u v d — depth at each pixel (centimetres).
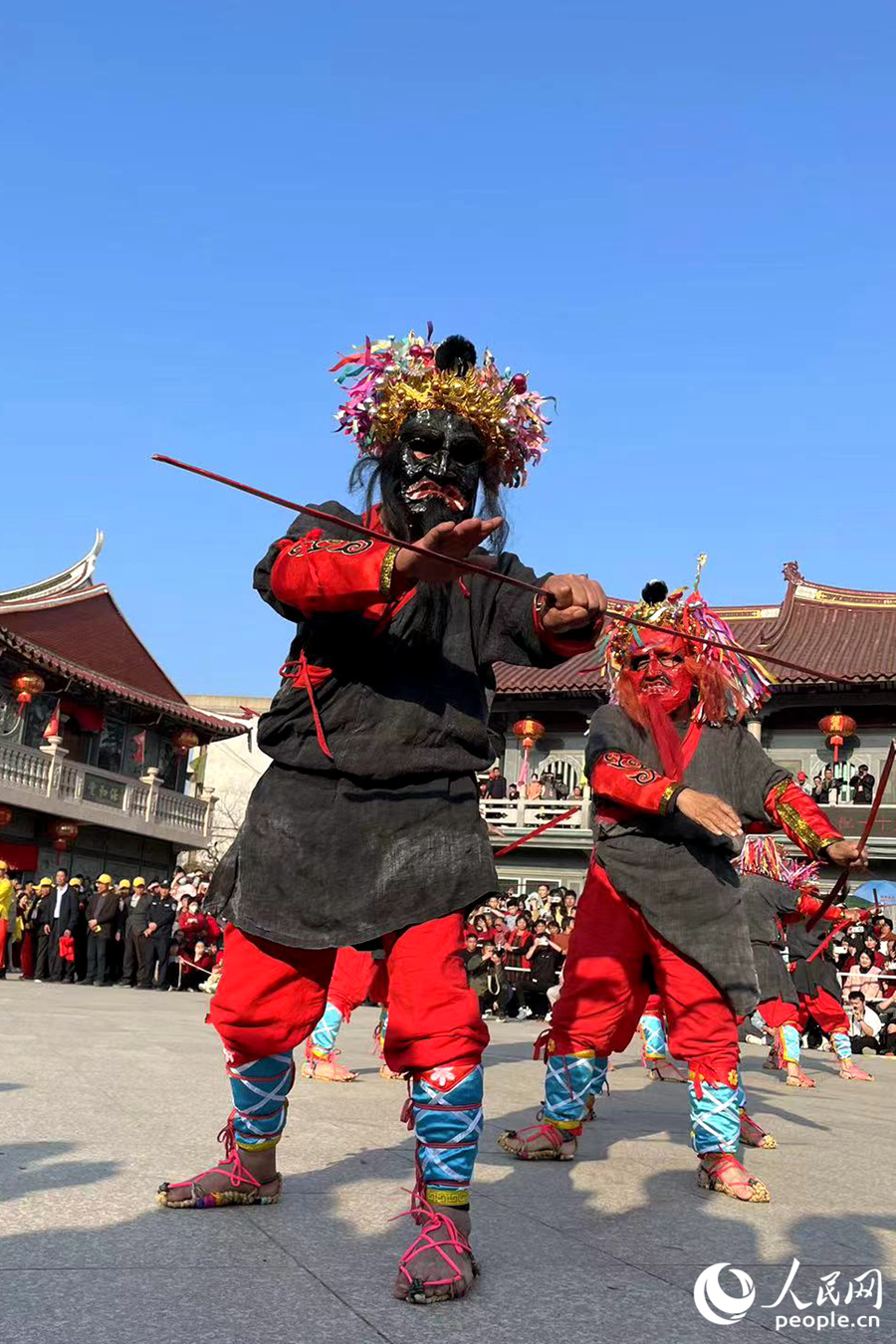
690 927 448
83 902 2305
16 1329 238
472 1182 428
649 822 469
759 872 925
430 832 324
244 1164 355
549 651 330
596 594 320
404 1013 314
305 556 317
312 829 329
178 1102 554
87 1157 410
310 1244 315
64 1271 278
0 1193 351
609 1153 508
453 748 331
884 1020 1683
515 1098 674
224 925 359
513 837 3066
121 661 3747
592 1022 480
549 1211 381
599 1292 289
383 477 352
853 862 459
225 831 4641
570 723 3262
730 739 490
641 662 493
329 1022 731
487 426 352
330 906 324
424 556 291
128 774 3572
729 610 3494
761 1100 830
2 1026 938
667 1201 409
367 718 329
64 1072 646
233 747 4762
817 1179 477
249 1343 239
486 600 344
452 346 357
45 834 3191
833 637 3256
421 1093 308
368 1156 443
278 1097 356
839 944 1803
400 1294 275
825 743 3048
